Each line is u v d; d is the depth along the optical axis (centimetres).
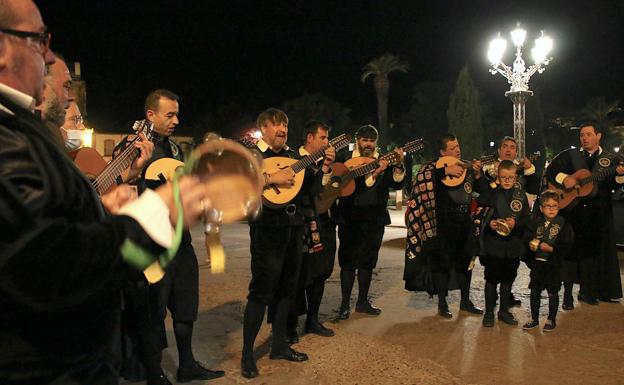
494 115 4556
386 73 3788
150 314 379
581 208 650
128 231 105
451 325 575
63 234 97
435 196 622
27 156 102
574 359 469
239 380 429
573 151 672
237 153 118
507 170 566
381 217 612
